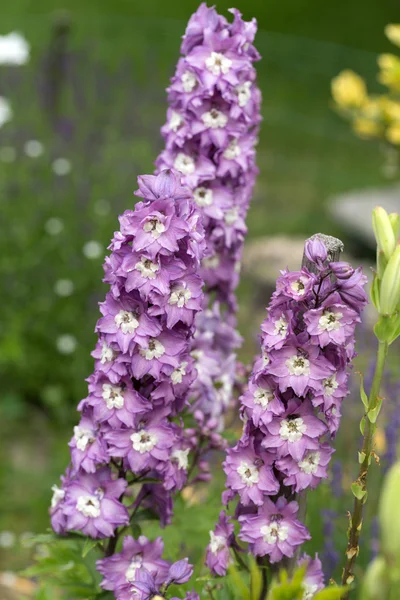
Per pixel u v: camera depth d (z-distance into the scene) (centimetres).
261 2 1558
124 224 202
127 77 844
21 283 625
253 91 261
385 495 156
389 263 188
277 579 215
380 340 195
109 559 219
